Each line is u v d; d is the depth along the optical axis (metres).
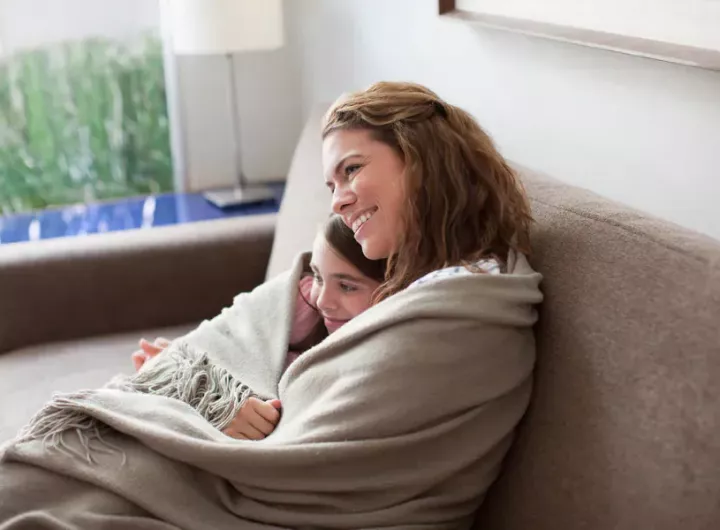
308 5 2.42
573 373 0.90
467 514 0.95
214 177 2.68
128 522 0.85
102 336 1.66
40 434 0.91
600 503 0.83
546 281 0.96
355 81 2.15
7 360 1.56
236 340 1.15
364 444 0.87
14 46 2.36
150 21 2.47
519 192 1.02
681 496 0.75
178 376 1.04
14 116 2.42
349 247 1.05
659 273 0.83
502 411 0.92
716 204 1.03
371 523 0.88
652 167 1.13
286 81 2.65
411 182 0.96
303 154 1.72
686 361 0.77
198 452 0.87
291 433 0.92
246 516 0.89
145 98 2.54
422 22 1.73
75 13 2.39
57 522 0.84
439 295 0.89
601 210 0.94
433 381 0.88
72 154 2.52
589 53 1.22
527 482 0.93
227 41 2.19
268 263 1.72
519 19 1.37
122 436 0.91
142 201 2.55
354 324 0.94
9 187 2.48
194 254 1.68
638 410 0.81
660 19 1.07
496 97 1.50
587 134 1.26
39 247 1.64
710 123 1.02
